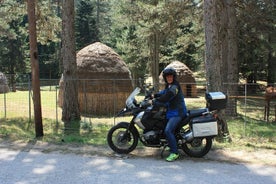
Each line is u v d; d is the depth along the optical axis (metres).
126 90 19.19
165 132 7.39
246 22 21.62
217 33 9.95
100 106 18.47
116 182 6.04
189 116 7.54
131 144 8.37
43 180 6.15
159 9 21.53
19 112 16.86
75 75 15.15
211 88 9.91
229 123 14.88
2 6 25.05
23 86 33.75
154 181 6.09
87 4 59.28
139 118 7.63
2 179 6.21
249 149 8.48
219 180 6.16
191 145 7.58
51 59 58.41
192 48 42.06
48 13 20.38
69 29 14.89
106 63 19.42
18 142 9.30
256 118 17.34
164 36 27.62
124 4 24.42
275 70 32.66
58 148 8.54
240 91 29.22
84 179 6.20
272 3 20.27
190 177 6.32
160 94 7.63
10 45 51.00
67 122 14.37
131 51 38.53
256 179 6.23
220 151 8.23
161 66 45.59
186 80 29.83
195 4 22.44
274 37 22.75
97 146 8.77
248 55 28.84
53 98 24.05
